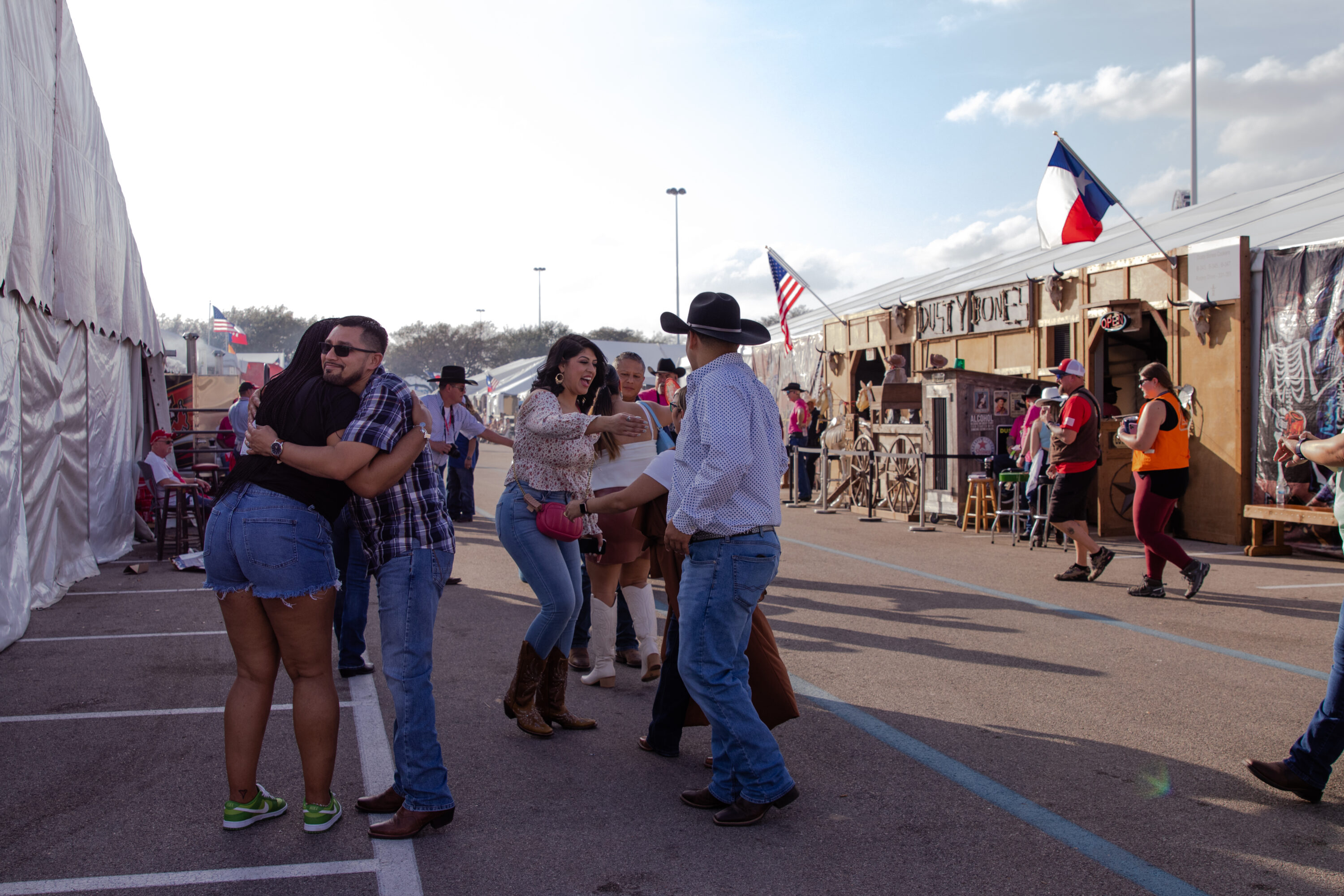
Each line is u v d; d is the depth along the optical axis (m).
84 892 2.80
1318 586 7.82
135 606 7.15
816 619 6.65
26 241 6.68
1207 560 9.18
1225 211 13.16
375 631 6.48
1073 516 8.03
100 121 9.01
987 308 13.21
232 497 3.14
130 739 4.19
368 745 4.13
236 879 2.90
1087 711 4.59
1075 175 11.09
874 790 3.63
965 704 4.70
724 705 3.33
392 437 3.11
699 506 3.25
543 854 3.10
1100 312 11.41
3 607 5.89
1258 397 9.84
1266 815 3.39
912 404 13.66
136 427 11.02
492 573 8.80
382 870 2.97
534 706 4.30
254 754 3.25
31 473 7.04
